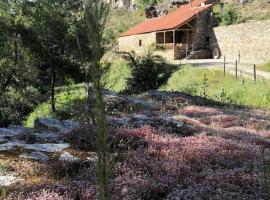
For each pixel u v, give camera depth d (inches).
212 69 1900.8
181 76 2005.4
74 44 1692.9
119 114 729.0
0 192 322.3
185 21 2726.4
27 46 1740.9
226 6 3356.3
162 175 375.9
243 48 2379.4
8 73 1793.8
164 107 910.4
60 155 434.9
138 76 2034.9
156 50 2849.4
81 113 552.1
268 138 587.8
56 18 1704.0
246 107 1084.5
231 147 488.7
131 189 325.1
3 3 1798.7
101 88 158.9
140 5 4808.1
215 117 789.9
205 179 363.6
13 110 1732.3
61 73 1775.3
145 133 533.3
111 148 460.1
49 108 1710.1
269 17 2957.7
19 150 450.0
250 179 358.6
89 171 368.5
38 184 335.3
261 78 1593.3
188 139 523.2
